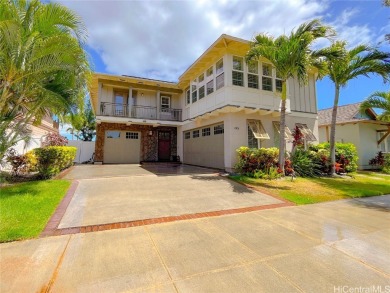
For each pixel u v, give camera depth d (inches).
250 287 97.5
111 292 93.3
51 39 234.5
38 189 267.9
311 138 522.9
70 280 100.9
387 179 450.6
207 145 538.3
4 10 224.7
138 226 171.9
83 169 492.1
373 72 422.0
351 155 522.6
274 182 354.0
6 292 91.5
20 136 335.0
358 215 205.8
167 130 731.4
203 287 97.3
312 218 196.1
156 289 95.8
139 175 399.5
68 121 330.0
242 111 448.1
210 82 505.0
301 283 100.8
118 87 642.8
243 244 141.4
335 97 463.5
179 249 133.8
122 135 676.1
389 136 714.2
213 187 311.9
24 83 260.2
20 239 142.8
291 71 355.9
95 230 162.2
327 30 344.2
